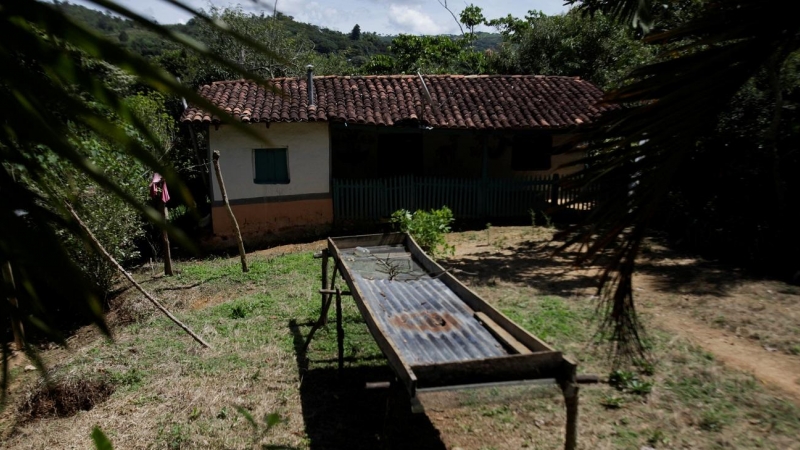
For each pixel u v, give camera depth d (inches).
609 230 118.9
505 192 578.9
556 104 599.2
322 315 271.0
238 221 524.1
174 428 209.0
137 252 401.4
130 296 366.9
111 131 33.4
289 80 596.1
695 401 216.7
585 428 203.3
